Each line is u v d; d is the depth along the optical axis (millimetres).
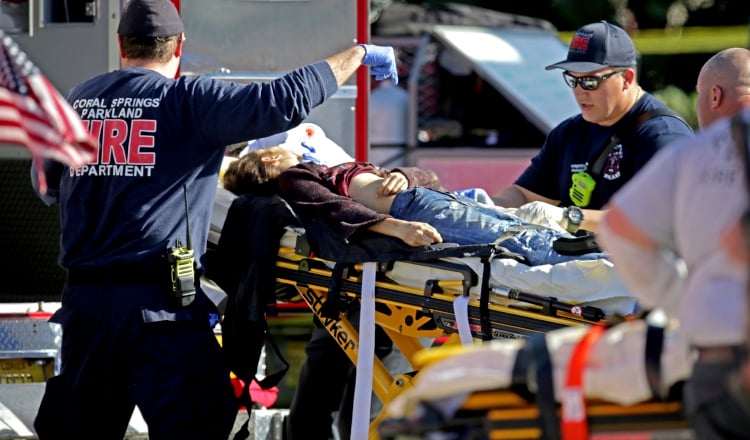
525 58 44688
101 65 22031
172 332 16328
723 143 9750
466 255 16266
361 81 23094
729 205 9547
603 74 19172
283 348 27375
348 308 17906
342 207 17344
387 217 17062
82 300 16375
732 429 9367
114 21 21984
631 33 66562
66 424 16594
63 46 22141
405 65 46812
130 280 16250
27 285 22531
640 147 19156
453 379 10648
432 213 17469
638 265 10281
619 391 10328
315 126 21469
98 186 16406
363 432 16719
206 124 16250
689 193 9820
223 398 16781
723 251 9391
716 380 9430
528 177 21297
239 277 17906
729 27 68000
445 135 45062
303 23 23016
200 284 17422
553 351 10648
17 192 22312
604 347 10461
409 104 43500
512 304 16266
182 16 22703
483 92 45281
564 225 17984
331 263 17609
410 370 20812
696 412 9633
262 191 18859
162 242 16328
